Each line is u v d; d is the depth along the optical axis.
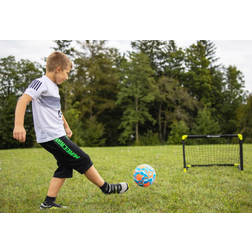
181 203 2.44
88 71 31.31
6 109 27.70
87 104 32.09
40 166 5.27
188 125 30.69
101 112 33.81
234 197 2.60
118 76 29.62
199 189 2.95
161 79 31.03
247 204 2.39
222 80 37.59
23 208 2.33
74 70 31.36
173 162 5.54
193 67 34.69
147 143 28.69
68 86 28.39
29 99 1.99
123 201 2.56
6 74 32.22
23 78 32.34
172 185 3.21
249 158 6.15
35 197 2.73
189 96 30.91
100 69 33.00
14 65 32.31
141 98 29.17
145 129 33.91
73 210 2.28
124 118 30.28
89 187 3.14
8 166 5.25
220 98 35.69
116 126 33.22
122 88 29.08
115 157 6.75
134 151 8.87
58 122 2.24
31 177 3.97
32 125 28.34
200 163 5.43
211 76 36.09
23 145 28.00
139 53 29.22
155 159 6.15
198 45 34.78
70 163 2.23
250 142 20.36
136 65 28.75
